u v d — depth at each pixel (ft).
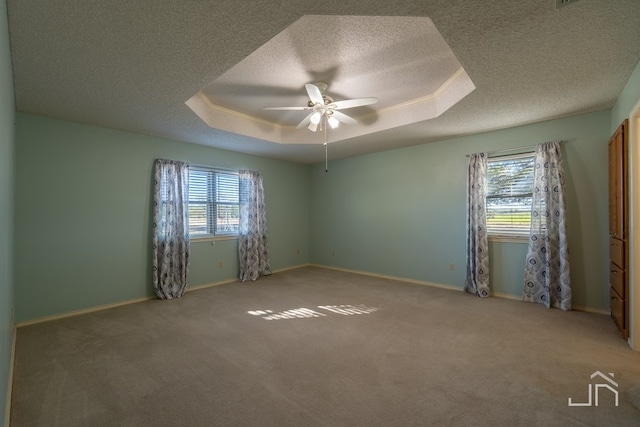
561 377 6.40
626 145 8.11
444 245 14.44
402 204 15.98
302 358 7.39
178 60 6.80
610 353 7.45
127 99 8.98
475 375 6.52
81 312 11.03
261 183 17.43
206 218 15.24
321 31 6.92
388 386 6.15
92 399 5.81
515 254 12.38
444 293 13.30
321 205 20.18
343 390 6.03
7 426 5.04
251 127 13.48
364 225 17.78
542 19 5.40
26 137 10.02
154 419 5.25
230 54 6.59
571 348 7.75
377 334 8.81
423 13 5.28
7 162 5.72
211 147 15.34
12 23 5.33
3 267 4.96
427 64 8.63
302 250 20.47
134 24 5.48
